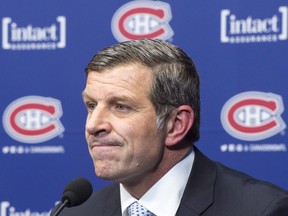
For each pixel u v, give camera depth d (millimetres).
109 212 4508
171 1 7125
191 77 4168
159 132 4027
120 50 4012
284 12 6809
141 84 3955
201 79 7000
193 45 7047
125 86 3920
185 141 4207
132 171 3984
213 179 4273
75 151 7332
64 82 7398
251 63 6879
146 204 4156
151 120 3986
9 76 7508
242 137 6879
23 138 7449
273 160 6801
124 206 4234
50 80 7430
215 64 6977
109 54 3996
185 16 7090
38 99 7449
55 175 7367
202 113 6977
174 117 4098
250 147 6863
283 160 6773
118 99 3916
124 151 3926
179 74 4078
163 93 4004
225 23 6965
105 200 4605
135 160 3965
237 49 6930
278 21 6828
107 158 3934
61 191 7348
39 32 7461
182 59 4133
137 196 4203
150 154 4012
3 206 7461
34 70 7461
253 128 6859
